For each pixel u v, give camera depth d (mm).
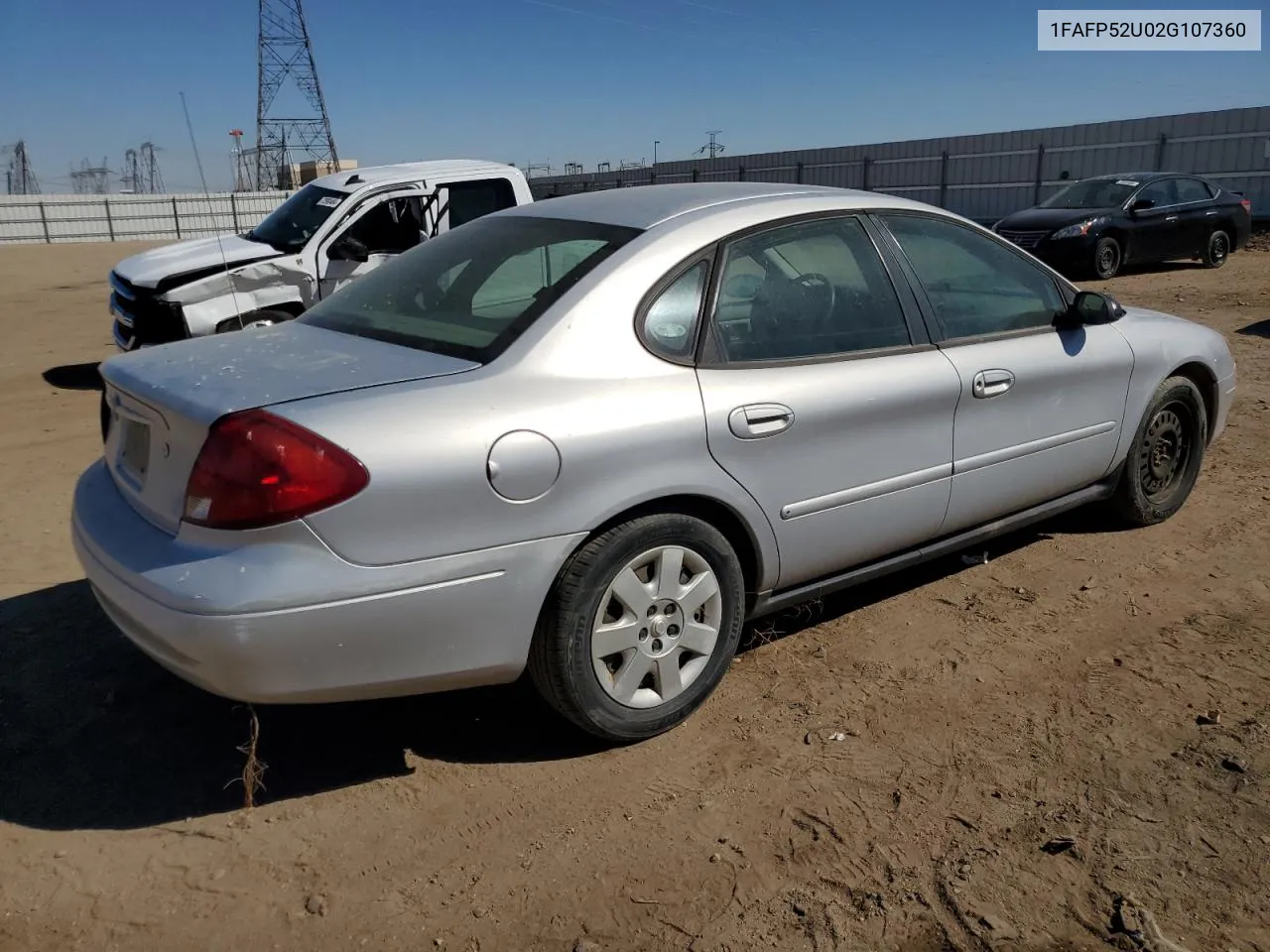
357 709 3418
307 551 2514
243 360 3035
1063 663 3621
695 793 2920
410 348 3041
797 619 4023
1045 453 4180
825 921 2414
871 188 33344
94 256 30391
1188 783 2898
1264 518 5020
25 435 7371
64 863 2664
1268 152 23203
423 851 2699
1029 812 2791
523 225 3639
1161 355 4641
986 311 4035
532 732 3262
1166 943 2305
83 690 3535
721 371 3180
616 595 2982
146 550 2662
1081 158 27062
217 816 2859
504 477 2701
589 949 2344
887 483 3594
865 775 2980
